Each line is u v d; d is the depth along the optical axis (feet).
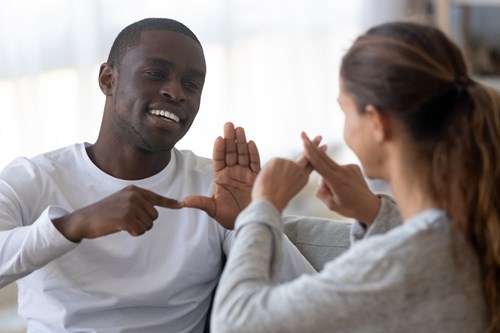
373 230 5.84
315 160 5.56
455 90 4.94
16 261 6.09
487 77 17.20
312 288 4.74
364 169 5.28
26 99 11.94
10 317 11.44
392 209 5.88
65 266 6.74
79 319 6.84
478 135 4.84
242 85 14.76
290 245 6.97
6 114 11.80
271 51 15.16
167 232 7.00
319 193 5.94
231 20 14.35
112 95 7.00
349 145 5.27
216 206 6.34
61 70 12.24
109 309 6.84
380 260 4.71
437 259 4.75
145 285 6.84
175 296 7.04
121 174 7.02
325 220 7.59
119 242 6.83
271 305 4.75
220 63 14.38
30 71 11.92
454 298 4.81
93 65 12.50
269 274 5.09
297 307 4.71
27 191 6.75
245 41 14.70
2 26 11.59
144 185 7.05
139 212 5.89
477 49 17.62
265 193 5.22
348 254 4.83
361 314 4.72
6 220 6.51
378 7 16.62
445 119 4.92
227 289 4.87
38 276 6.78
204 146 14.35
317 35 15.87
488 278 4.89
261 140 15.23
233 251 5.02
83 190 6.93
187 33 7.02
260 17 14.89
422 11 17.12
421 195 5.04
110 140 7.00
